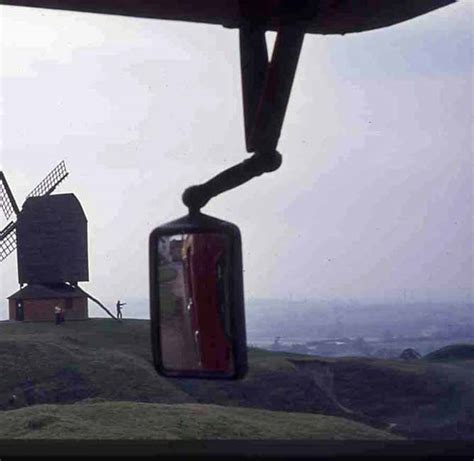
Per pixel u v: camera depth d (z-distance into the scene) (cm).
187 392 5588
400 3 642
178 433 2936
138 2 647
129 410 3344
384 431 2964
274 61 511
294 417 3300
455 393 2944
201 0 632
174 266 448
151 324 457
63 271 8206
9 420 3234
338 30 670
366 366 3972
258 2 533
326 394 4200
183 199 473
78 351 6925
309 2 509
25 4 659
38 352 6844
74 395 6212
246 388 4706
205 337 434
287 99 510
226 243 436
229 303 430
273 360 4972
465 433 2652
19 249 8294
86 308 8319
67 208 8338
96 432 2970
